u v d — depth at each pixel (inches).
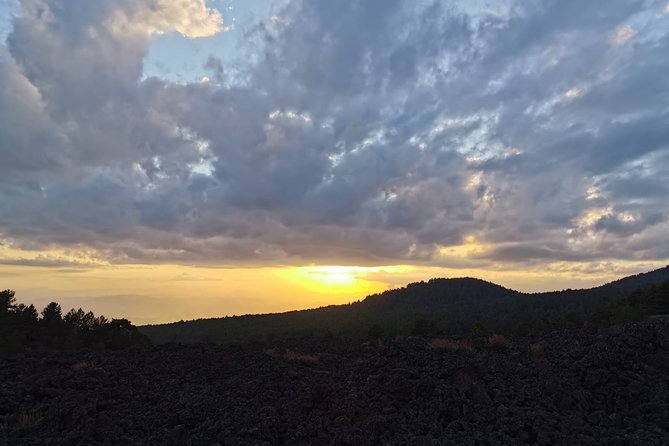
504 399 468.8
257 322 4931.1
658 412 414.6
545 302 4426.7
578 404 450.0
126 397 546.9
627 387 463.8
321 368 792.3
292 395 545.0
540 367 559.2
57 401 516.7
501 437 382.6
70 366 768.3
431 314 4913.9
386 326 3127.5
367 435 390.6
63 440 386.3
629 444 350.9
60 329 1958.7
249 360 871.7
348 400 490.9
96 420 414.0
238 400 526.0
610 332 654.5
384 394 504.1
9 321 1820.9
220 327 4478.3
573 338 732.7
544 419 403.5
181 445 386.9
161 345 1159.6
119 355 956.6
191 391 589.3
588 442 354.0
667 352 527.5
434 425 411.5
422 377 530.6
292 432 410.6
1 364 773.3
